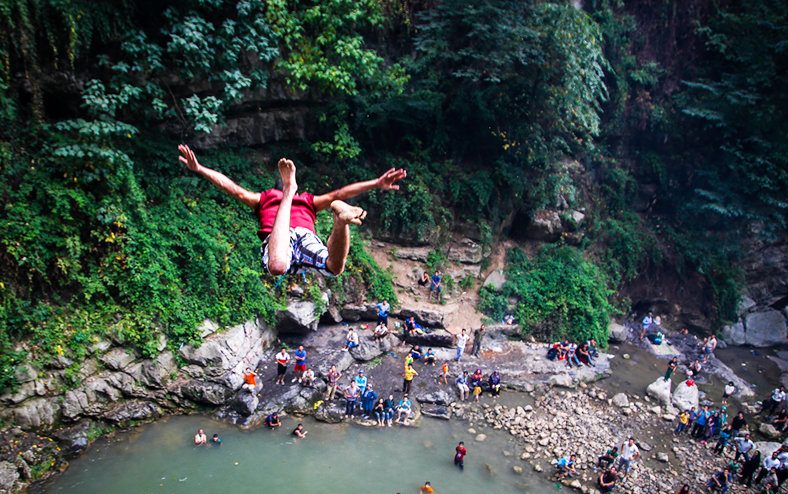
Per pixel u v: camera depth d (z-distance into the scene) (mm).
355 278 23438
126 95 17062
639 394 22156
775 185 27188
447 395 20031
